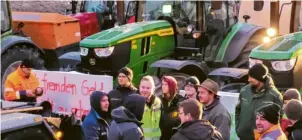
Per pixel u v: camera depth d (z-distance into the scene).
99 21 14.13
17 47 9.98
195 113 4.60
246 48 9.59
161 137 6.15
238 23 9.83
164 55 9.60
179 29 9.62
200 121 4.61
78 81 7.66
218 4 9.39
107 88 7.43
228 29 9.62
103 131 5.62
